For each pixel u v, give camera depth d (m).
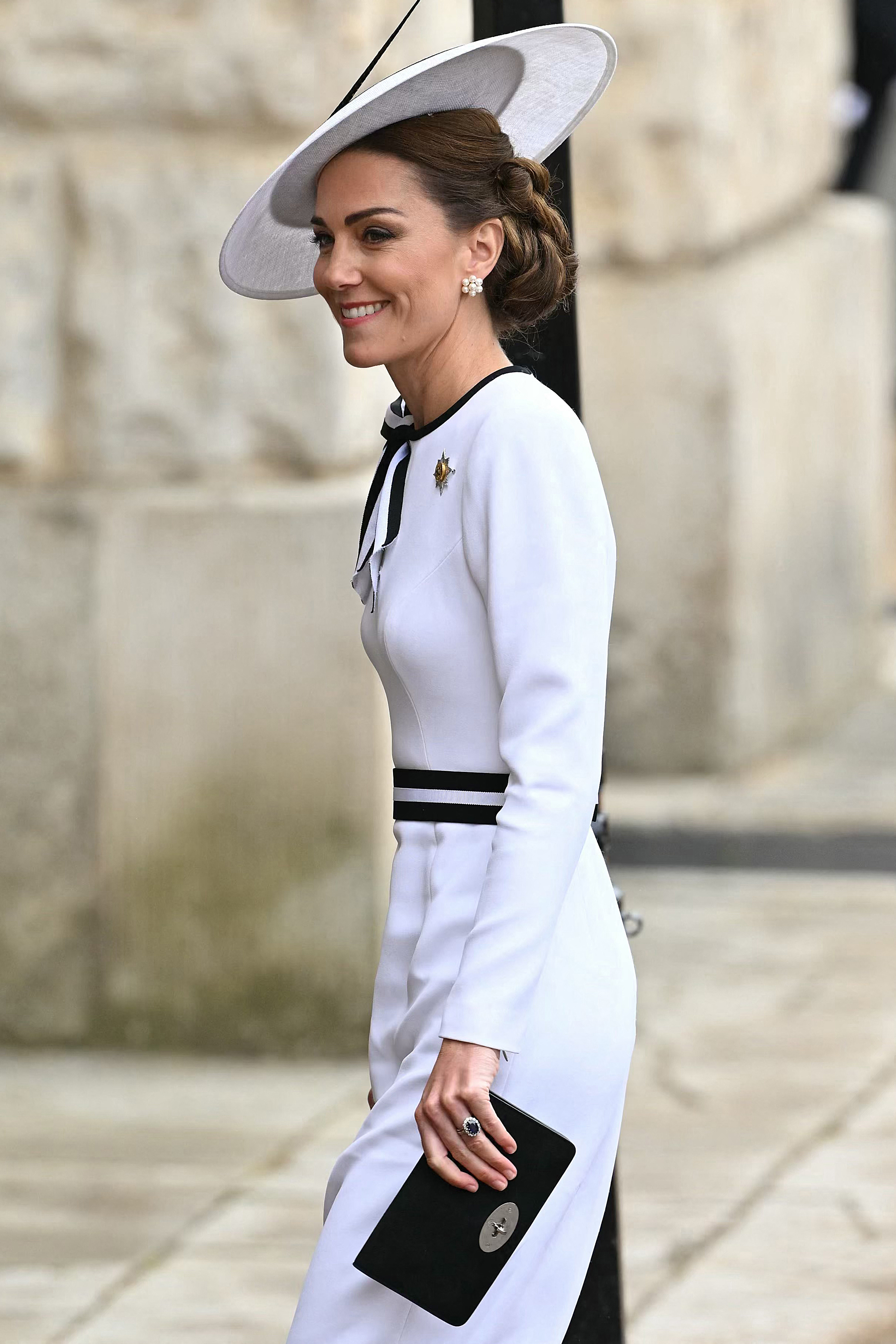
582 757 8.13
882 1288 14.71
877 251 36.72
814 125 34.66
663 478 30.06
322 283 8.62
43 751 20.00
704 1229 15.78
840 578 34.88
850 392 35.19
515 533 8.23
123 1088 19.38
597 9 29.47
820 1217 15.98
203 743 19.81
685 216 29.56
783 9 32.50
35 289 19.83
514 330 9.02
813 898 25.11
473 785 8.59
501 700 8.48
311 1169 17.28
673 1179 16.80
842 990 21.77
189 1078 19.64
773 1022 20.80
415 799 8.77
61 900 20.16
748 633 30.42
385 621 8.66
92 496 19.83
